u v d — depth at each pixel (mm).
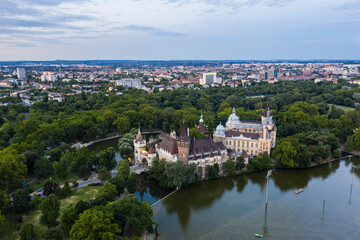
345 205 185750
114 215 145625
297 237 153375
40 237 144500
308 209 181125
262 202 190000
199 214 175750
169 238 151500
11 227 152750
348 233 157250
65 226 141000
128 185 192750
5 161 183750
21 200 165375
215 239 151000
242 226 163250
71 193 188125
